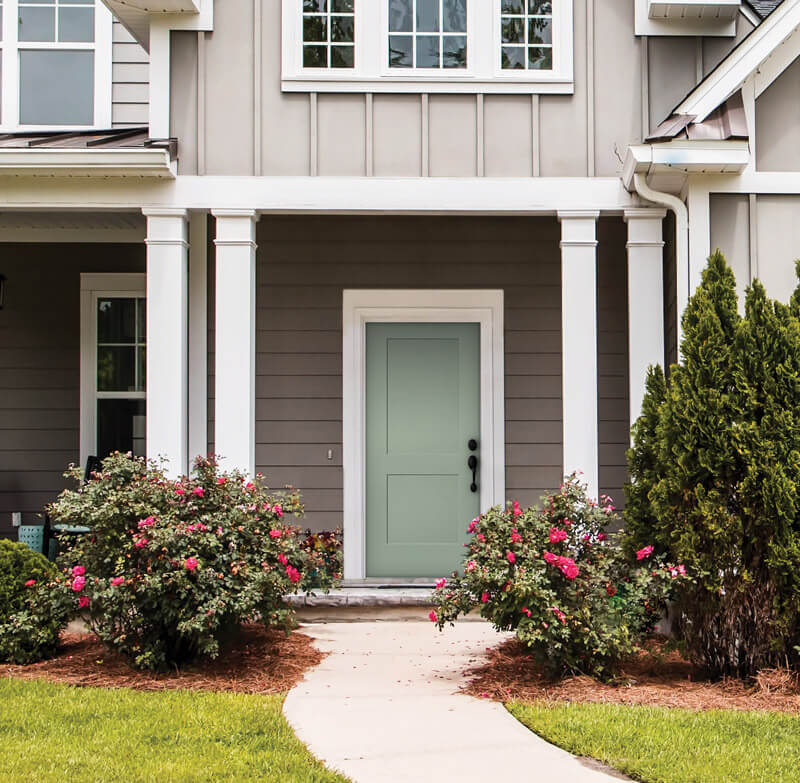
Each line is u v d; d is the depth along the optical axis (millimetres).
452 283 8883
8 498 9359
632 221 7496
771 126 7219
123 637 6043
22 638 6199
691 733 4754
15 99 9570
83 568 6035
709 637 5809
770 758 4402
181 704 5254
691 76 7578
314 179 7492
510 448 8852
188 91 7551
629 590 5922
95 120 9531
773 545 5512
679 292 7207
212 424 8625
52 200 7445
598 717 5016
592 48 7590
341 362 8875
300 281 8898
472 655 6625
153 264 7453
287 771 4242
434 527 8883
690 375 5832
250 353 7496
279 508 6348
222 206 7473
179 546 5797
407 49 7602
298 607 7758
